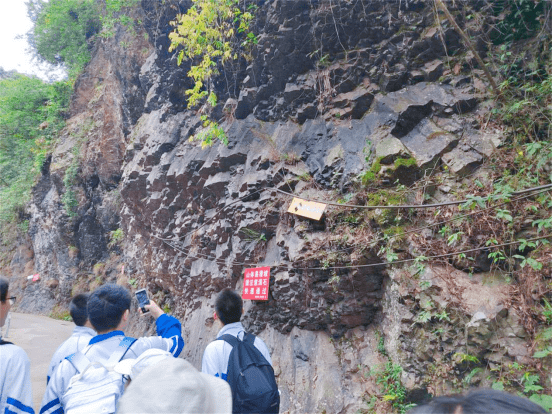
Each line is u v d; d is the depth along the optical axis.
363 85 5.48
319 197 5.16
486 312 3.59
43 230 15.48
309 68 5.98
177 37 6.39
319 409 4.50
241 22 6.34
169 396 1.01
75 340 2.53
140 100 10.01
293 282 5.14
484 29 4.81
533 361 3.28
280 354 5.39
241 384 2.49
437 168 4.50
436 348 3.82
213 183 6.47
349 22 5.49
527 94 4.41
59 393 2.02
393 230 4.38
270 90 6.37
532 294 3.52
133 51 9.76
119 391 1.84
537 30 4.58
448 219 4.12
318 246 4.90
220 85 7.13
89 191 13.09
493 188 4.07
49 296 15.13
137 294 2.82
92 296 2.30
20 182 15.84
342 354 4.83
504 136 4.35
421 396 3.96
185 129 7.75
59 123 14.50
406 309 4.11
